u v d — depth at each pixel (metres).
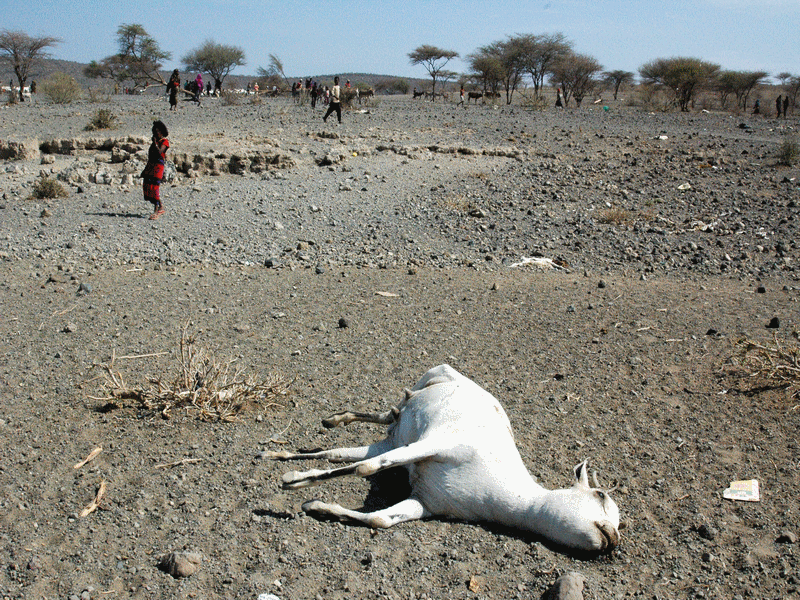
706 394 5.77
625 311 7.96
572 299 8.41
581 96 51.69
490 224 12.52
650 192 15.42
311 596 3.36
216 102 37.78
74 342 6.59
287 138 21.38
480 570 3.53
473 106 39.03
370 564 3.57
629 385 5.96
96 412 5.20
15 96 37.59
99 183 15.27
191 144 17.53
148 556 3.63
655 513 4.16
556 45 52.28
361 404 5.49
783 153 18.59
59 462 4.50
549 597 3.27
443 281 9.10
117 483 4.30
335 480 4.41
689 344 6.89
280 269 9.45
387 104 40.53
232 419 5.13
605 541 3.38
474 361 6.45
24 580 3.43
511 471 3.74
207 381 5.36
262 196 14.30
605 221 12.89
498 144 22.44
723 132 26.59
